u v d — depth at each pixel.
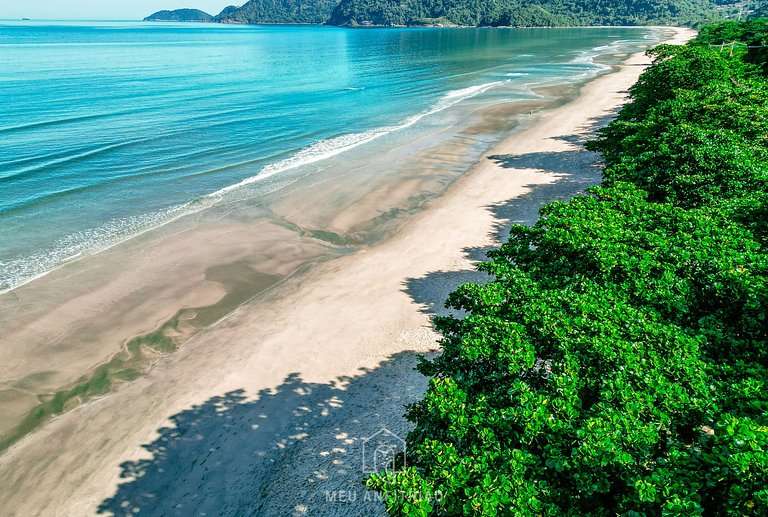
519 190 29.95
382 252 23.61
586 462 7.29
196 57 116.12
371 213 28.08
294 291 20.72
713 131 20.64
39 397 15.40
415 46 143.38
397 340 17.09
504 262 13.80
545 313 10.52
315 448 13.01
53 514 11.84
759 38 54.97
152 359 17.05
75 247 24.39
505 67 88.25
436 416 8.88
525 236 14.93
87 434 13.98
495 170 33.75
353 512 11.17
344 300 19.73
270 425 13.94
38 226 26.45
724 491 6.79
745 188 16.91
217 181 33.28
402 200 29.66
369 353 16.55
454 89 66.50
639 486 6.84
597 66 86.69
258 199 30.08
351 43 162.25
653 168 19.09
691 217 14.41
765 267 11.67
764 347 9.93
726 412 8.35
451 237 24.58
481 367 9.86
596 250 12.55
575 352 9.46
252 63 102.12
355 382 15.30
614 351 9.30
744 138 21.11
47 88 65.38
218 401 14.91
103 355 17.25
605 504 7.50
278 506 11.55
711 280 11.41
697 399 8.27
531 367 9.26
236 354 16.97
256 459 12.92
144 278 21.89
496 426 8.30
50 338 18.06
